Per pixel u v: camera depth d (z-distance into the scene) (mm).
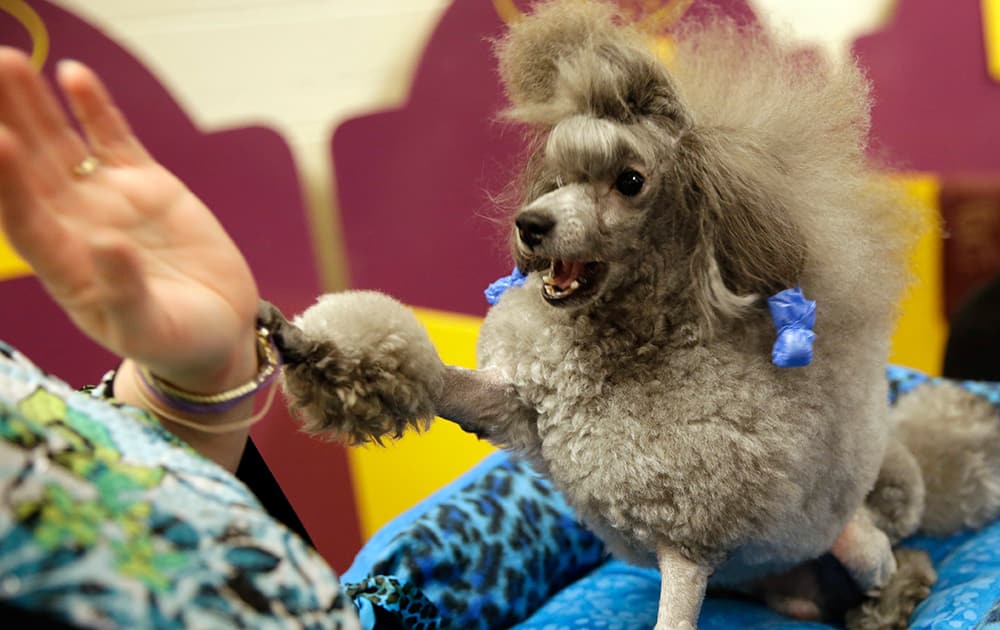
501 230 761
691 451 648
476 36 1638
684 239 660
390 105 1665
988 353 1425
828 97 698
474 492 961
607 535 736
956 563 957
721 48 704
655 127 632
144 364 471
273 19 1702
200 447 533
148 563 392
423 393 625
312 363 589
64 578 360
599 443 663
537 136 697
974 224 1701
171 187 481
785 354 632
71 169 447
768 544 708
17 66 411
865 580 868
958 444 1016
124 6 1634
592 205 641
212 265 490
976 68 1823
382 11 1742
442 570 858
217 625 399
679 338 667
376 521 1569
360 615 756
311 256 1626
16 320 1364
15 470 373
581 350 672
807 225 645
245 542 435
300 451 1523
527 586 917
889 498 930
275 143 1588
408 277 1681
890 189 762
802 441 669
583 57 636
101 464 414
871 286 697
